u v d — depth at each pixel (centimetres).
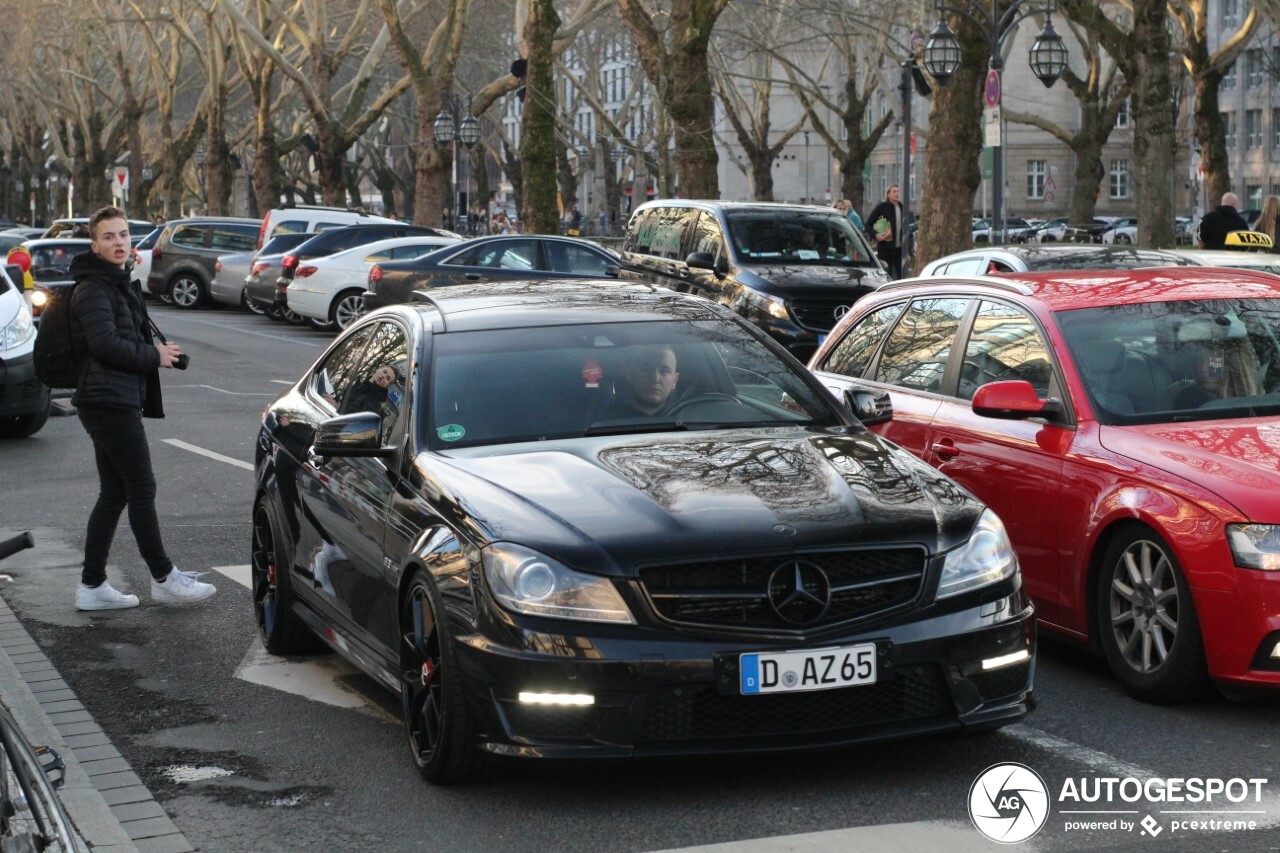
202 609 820
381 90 7756
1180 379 677
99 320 781
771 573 497
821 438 593
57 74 7631
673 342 647
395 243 2789
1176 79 4534
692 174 3000
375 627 593
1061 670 669
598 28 6347
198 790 541
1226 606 576
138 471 806
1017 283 755
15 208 10419
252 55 5312
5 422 1526
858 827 486
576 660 488
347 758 571
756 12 5216
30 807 325
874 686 505
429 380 615
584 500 523
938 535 518
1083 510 643
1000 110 2173
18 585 881
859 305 861
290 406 745
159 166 8225
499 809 513
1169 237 2539
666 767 547
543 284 724
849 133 5497
